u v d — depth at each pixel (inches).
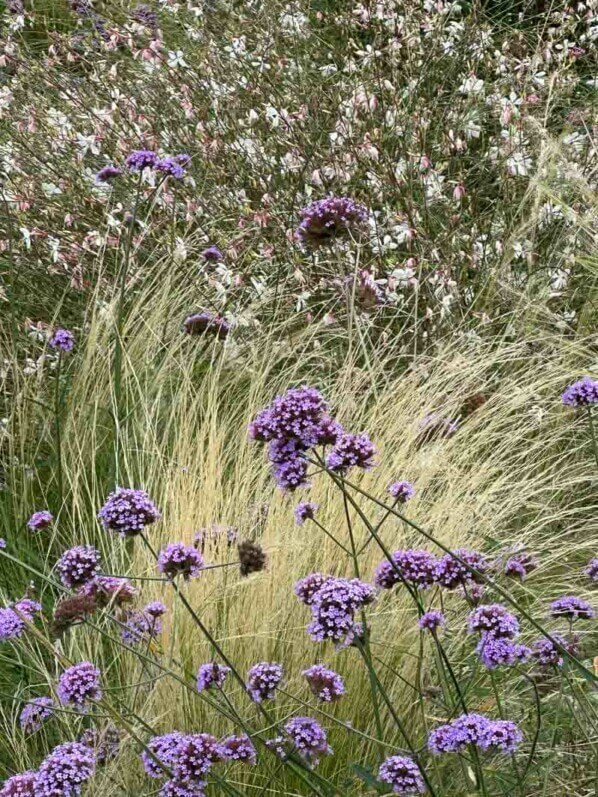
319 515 63.7
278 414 45.8
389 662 56.7
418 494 64.6
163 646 58.0
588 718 50.4
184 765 45.7
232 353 80.5
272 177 92.3
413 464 66.2
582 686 56.9
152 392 76.8
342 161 88.6
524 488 68.2
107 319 77.5
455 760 51.3
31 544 70.1
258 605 58.7
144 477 71.8
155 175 90.8
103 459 74.5
